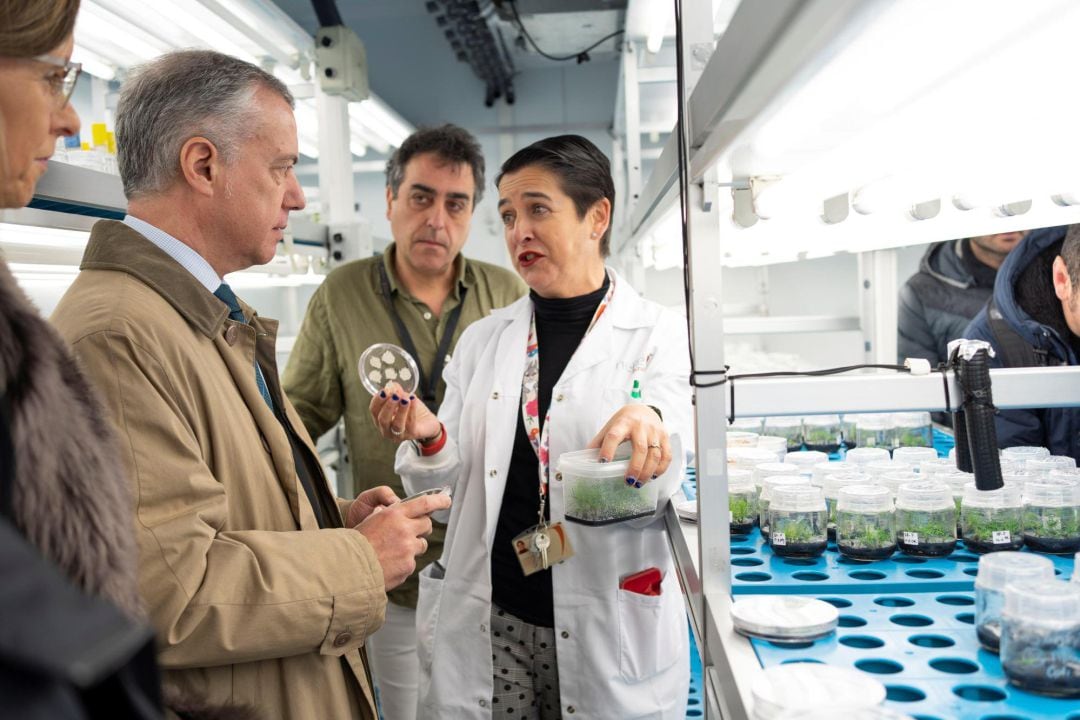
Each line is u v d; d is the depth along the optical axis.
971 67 0.67
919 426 1.89
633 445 1.34
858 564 1.23
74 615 0.35
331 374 2.43
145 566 1.03
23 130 0.78
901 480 1.33
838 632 0.96
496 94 5.77
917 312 3.11
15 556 0.36
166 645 1.04
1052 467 1.36
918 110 0.82
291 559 1.14
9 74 0.75
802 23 0.55
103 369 1.06
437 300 2.43
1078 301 1.67
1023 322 1.94
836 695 0.74
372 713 1.32
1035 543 1.20
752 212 1.25
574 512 1.40
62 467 0.61
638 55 3.33
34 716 0.33
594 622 1.61
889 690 0.81
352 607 1.16
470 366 1.91
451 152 2.27
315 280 3.07
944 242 3.01
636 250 3.69
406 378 1.70
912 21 0.55
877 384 1.15
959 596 1.07
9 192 0.81
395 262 2.46
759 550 1.34
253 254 1.32
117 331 1.07
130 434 1.05
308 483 1.36
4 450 0.54
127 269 1.16
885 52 0.63
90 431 0.68
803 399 1.15
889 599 1.07
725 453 1.08
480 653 1.70
